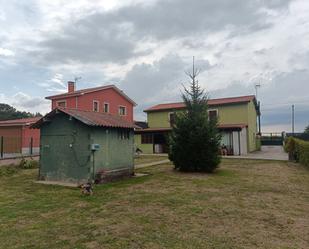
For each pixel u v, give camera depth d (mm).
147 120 36125
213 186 10781
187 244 5191
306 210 7434
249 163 18969
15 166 17078
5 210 7734
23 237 5711
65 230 6074
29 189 10844
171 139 15500
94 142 11875
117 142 13141
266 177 12945
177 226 6195
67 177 12336
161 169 16156
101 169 12141
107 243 5320
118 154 13125
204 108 15320
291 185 10961
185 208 7629
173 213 7176
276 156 25141
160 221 6555
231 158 22969
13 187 11312
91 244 5289
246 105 30359
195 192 9703
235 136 27594
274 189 10188
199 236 5586
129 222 6520
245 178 12664
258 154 28344
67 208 7879
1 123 28375
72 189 10711
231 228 6043
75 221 6688
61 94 31219
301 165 17562
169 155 15570
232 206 7812
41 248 5156
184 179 12453
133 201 8500
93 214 7230
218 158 14773
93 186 11031
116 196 9250
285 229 5973
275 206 7816
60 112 12422
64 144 12500
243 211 7324
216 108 31859
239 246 5082
